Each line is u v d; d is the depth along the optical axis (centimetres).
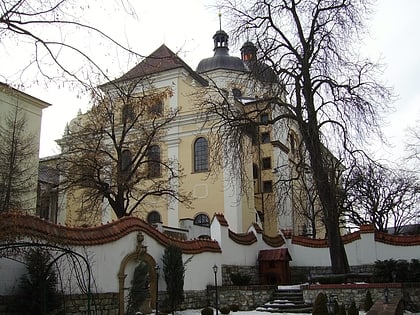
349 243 2695
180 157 3997
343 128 2205
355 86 2202
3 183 2312
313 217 3556
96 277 1600
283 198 2844
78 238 1548
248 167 3744
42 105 3466
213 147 2525
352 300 1980
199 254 2223
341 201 2886
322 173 2228
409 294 1944
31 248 1296
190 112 3997
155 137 3581
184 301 2047
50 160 4209
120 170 2888
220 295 2227
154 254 1939
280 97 2312
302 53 2300
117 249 1733
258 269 2684
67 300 1432
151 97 2266
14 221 1235
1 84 994
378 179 3269
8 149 2811
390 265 2150
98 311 1582
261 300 2197
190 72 4200
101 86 1198
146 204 3803
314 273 2806
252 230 2764
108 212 4034
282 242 2919
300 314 1939
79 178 2930
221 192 3766
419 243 2595
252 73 2338
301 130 2248
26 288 1261
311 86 2262
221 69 4516
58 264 1386
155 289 1877
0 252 1167
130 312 1728
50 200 3578
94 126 3038
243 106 3512
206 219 3781
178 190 3922
